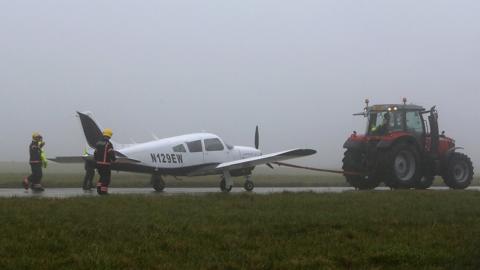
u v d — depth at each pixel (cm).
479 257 731
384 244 802
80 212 1037
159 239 804
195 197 1350
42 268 646
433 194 1509
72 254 707
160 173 1903
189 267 665
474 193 1568
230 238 814
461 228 924
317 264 695
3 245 743
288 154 1870
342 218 1005
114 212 1045
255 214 1041
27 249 728
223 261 691
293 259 708
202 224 923
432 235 866
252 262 690
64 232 832
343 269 687
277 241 812
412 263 711
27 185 1880
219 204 1207
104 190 1602
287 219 984
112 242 780
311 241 813
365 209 1141
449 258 725
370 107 2192
